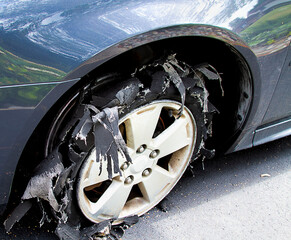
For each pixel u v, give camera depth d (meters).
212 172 2.59
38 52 1.48
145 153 1.88
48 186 1.59
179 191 2.37
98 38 1.52
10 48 1.45
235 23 1.78
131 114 1.73
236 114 2.21
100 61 1.54
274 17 1.92
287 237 2.07
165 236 2.00
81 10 1.55
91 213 1.82
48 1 1.54
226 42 1.82
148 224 2.07
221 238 2.02
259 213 2.23
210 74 1.94
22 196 1.62
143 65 1.79
